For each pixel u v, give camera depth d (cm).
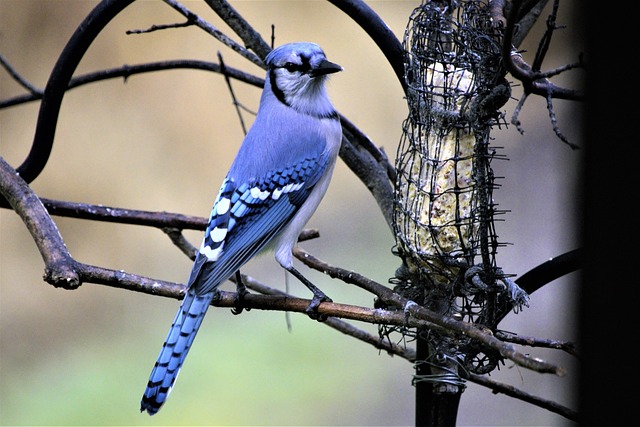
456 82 610
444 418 674
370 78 1529
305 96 741
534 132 1541
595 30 574
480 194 599
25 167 734
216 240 677
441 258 605
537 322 1308
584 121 587
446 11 628
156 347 1424
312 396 1335
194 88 1483
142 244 1483
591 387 568
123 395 1347
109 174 1469
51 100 711
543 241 1486
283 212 716
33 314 1438
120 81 1473
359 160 764
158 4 1445
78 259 1455
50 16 1462
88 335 1440
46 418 1313
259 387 1336
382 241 1570
